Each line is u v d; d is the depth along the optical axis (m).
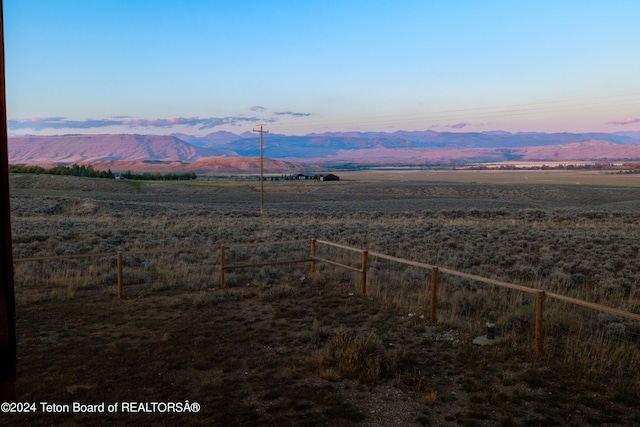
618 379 6.79
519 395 6.26
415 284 13.06
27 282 13.15
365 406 6.15
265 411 6.02
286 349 8.23
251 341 8.66
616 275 14.77
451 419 5.79
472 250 19.30
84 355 7.94
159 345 8.42
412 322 9.67
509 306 10.60
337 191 103.38
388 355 7.61
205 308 10.88
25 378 7.00
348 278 13.99
